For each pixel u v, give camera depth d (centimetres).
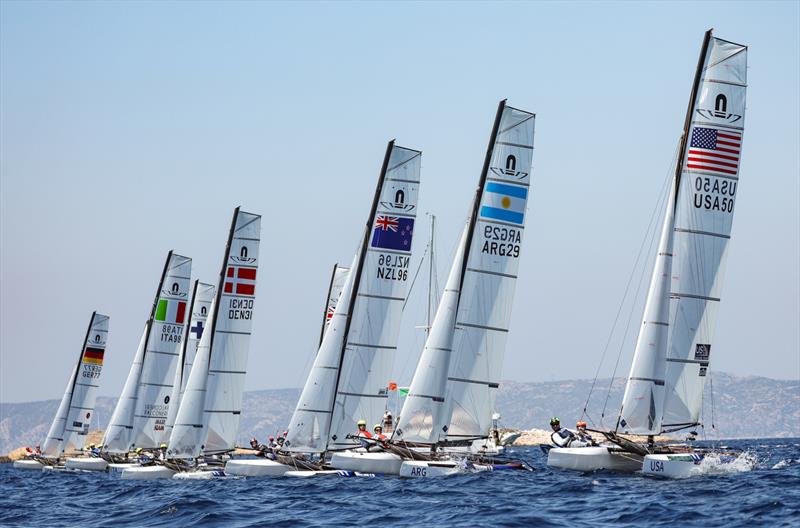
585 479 13450
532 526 9712
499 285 14825
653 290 13912
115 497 14775
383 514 10838
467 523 9944
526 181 14975
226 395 17612
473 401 14725
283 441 16162
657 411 13800
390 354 15838
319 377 15862
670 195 13988
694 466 13488
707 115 14000
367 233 15925
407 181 15938
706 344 14000
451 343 14875
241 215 17862
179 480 16875
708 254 13988
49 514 12481
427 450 14938
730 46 14025
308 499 12488
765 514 9756
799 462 18588
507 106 14900
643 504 10794
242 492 13688
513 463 14925
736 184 14075
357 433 15612
